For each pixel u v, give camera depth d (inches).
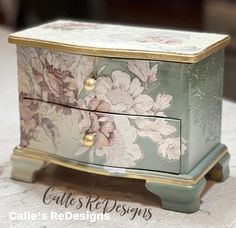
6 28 114.7
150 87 49.2
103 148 51.7
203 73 50.3
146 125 50.1
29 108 54.8
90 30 55.4
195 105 49.6
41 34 53.9
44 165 55.6
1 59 93.0
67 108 52.4
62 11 123.3
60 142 53.7
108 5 139.0
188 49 48.7
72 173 57.9
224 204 52.0
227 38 53.1
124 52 48.9
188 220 49.5
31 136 55.5
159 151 50.3
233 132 66.8
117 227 48.8
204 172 51.4
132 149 50.9
